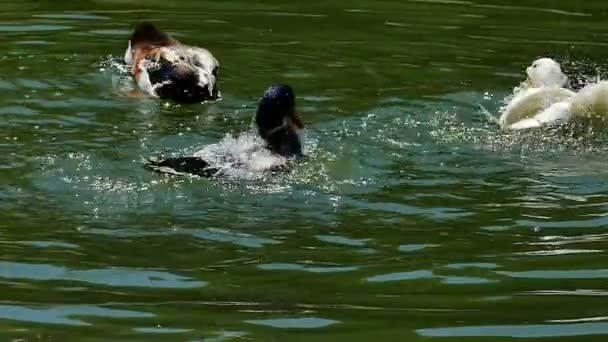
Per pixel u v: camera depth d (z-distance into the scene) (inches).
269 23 791.1
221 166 503.2
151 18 798.5
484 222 460.1
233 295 394.9
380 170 517.0
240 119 601.0
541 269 415.2
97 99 622.8
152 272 412.2
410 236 446.0
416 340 363.6
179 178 495.5
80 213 463.5
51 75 660.1
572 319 376.5
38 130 562.6
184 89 628.1
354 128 573.6
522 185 500.1
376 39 753.0
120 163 519.2
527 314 381.1
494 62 705.6
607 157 534.0
